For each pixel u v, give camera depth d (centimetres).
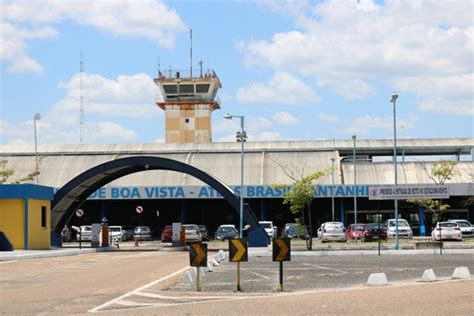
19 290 1978
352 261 3256
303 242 5631
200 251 1962
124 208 8644
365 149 8625
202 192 7475
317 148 8562
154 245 6038
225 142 9081
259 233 4838
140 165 4953
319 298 1636
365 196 7244
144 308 1529
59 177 8156
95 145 9056
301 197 4412
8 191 4475
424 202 5700
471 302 1467
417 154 9000
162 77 11056
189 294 1838
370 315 1302
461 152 8788
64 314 1444
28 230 4488
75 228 6781
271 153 8475
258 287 2061
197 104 11056
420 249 4025
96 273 2630
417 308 1384
